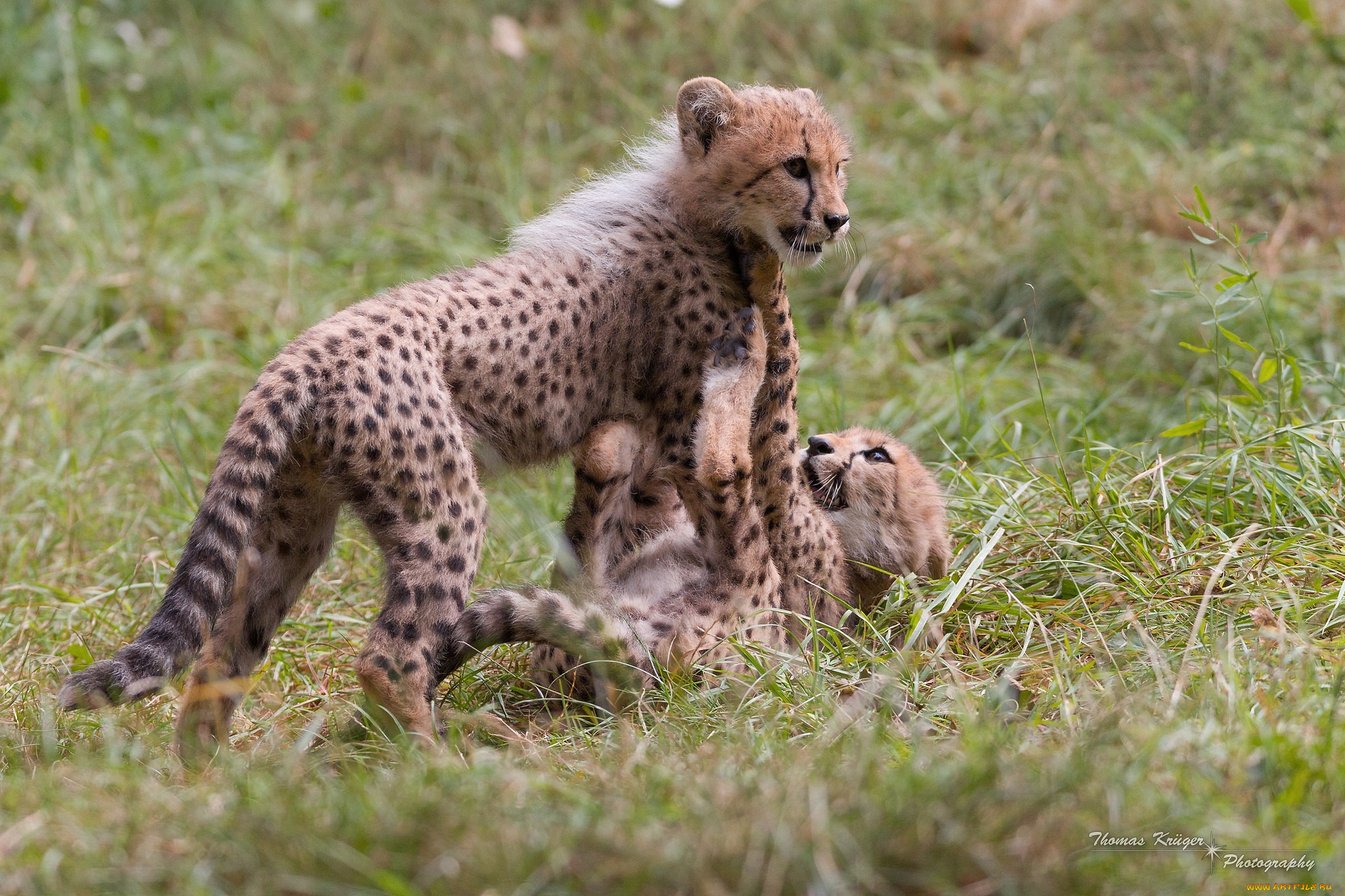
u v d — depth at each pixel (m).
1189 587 9.16
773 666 8.85
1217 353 11.14
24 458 12.78
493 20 20.70
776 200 9.52
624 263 9.53
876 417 13.64
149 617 10.46
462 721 8.27
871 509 10.37
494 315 8.88
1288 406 11.55
